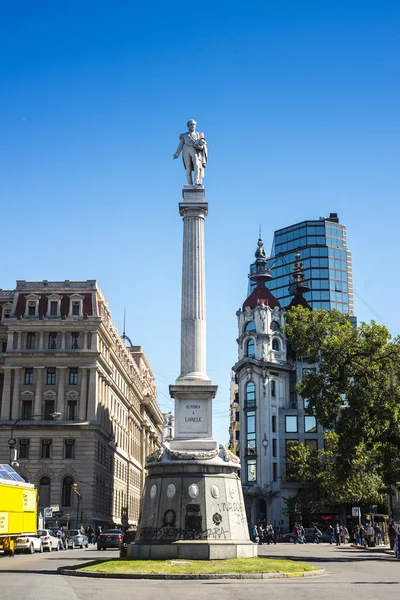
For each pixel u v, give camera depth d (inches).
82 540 2568.9
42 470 3198.8
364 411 1814.7
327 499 3223.4
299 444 3491.6
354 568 1263.5
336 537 3097.9
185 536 1136.2
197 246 1334.9
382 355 1914.4
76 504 3176.7
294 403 4087.1
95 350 3336.6
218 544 1117.1
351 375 1937.7
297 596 752.3
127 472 4439.0
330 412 1952.5
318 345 1998.0
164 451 1211.9
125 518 4119.1
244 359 4087.1
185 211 1353.3
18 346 3361.2
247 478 3939.5
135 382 4790.8
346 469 1867.6
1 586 842.8
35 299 3440.0
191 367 1272.1
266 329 4153.5
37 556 1800.0
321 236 7032.5
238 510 1189.7
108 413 3715.6
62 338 3373.5
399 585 911.0
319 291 6855.3
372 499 3125.0
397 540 1644.9
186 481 1170.0
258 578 972.6
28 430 3255.4
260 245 4618.6
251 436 3996.1
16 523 1835.6
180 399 1250.0
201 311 1300.4
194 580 941.2
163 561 1065.5
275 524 3809.1
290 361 4224.9
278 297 7032.5
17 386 3324.3
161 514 1160.2
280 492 3870.6
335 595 768.3
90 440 3243.1
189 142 1398.9
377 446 1924.2
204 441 1218.0
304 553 1937.7
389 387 1883.6
